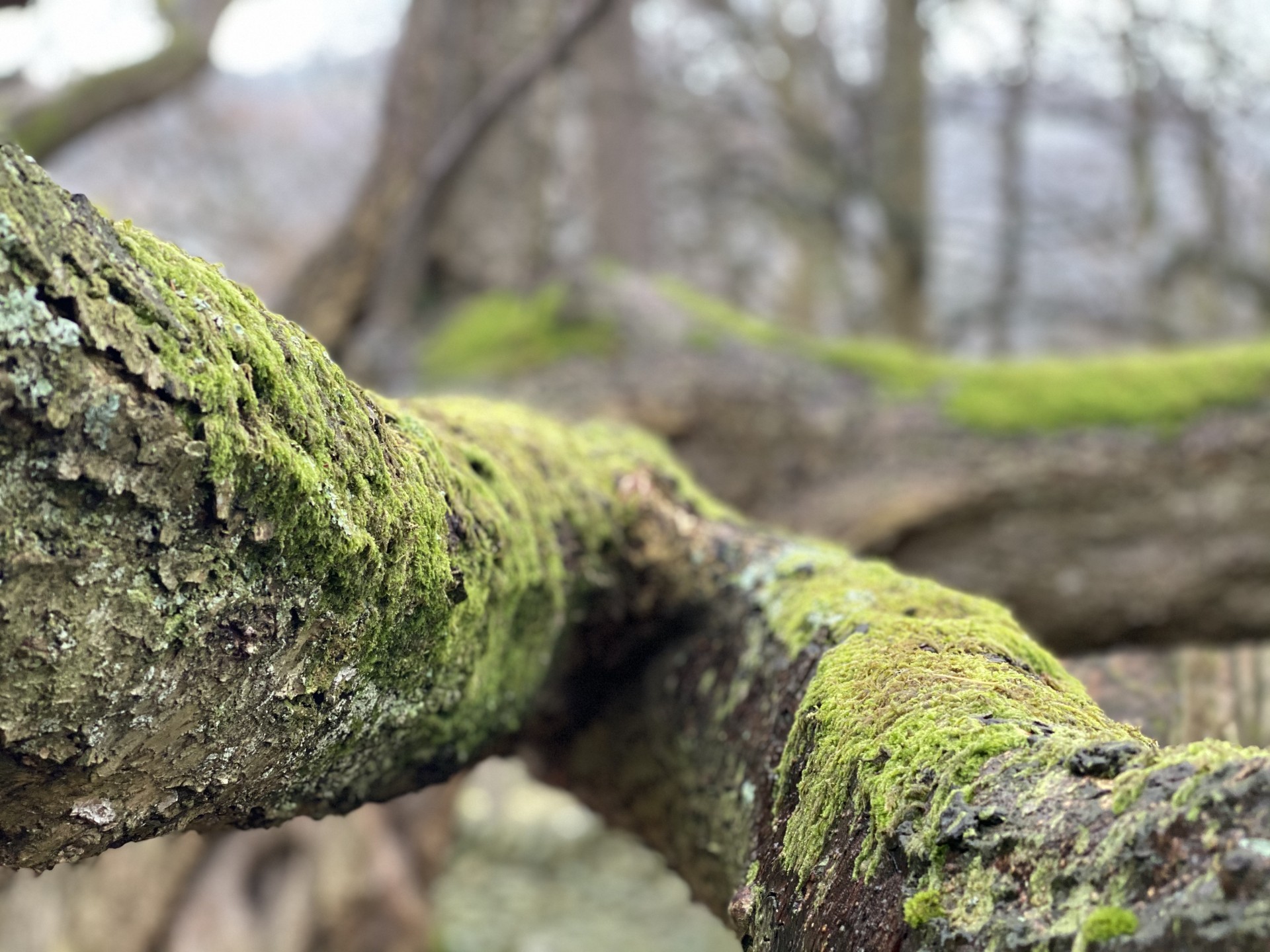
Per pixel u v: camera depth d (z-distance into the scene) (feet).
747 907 3.04
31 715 2.12
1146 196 22.86
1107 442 11.99
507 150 17.71
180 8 12.16
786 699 3.46
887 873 2.41
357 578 2.52
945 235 26.84
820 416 12.98
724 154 25.44
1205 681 5.90
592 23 12.24
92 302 1.96
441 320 16.21
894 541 12.30
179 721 2.38
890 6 20.88
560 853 24.70
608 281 14.11
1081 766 2.19
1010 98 21.57
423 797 15.39
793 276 33.22
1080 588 12.01
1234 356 12.32
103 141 25.26
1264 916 1.65
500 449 3.73
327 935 14.56
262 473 2.22
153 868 12.35
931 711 2.66
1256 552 11.59
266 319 2.46
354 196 12.71
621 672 4.59
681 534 4.41
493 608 3.30
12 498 1.93
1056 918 1.99
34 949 10.12
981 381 12.89
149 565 2.14
